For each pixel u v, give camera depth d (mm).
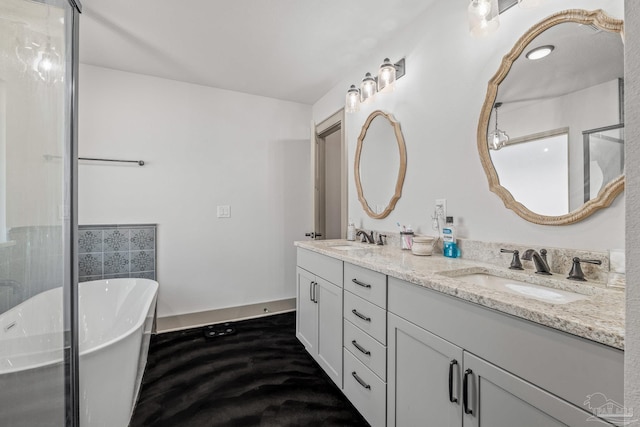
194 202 2805
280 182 3188
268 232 3133
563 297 1026
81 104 2393
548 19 1190
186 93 2771
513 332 790
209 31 1984
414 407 1146
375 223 2303
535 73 1248
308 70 2553
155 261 2645
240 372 1964
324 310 1886
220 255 2916
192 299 2797
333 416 1553
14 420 937
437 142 1729
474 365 896
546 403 711
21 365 971
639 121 438
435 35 1734
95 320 2156
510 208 1324
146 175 2617
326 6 1751
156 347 2324
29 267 1022
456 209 1609
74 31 1304
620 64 1010
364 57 2346
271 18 1855
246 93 3027
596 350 625
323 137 3262
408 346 1179
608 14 1032
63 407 1160
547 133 1206
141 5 1720
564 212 1149
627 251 453
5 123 935
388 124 2125
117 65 2439
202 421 1509
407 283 1183
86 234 2412
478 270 1340
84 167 2402
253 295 3062
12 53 966
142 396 1704
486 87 1440
